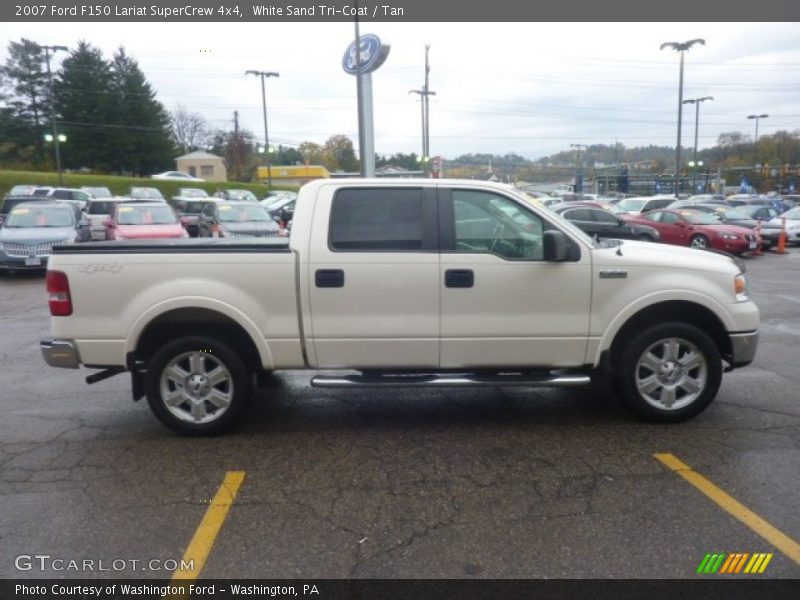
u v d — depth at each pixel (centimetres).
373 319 465
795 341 781
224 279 460
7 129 6456
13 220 1559
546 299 469
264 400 572
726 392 574
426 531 342
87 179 4856
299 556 321
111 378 655
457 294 465
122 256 457
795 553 317
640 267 474
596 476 406
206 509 369
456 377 479
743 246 1792
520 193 476
